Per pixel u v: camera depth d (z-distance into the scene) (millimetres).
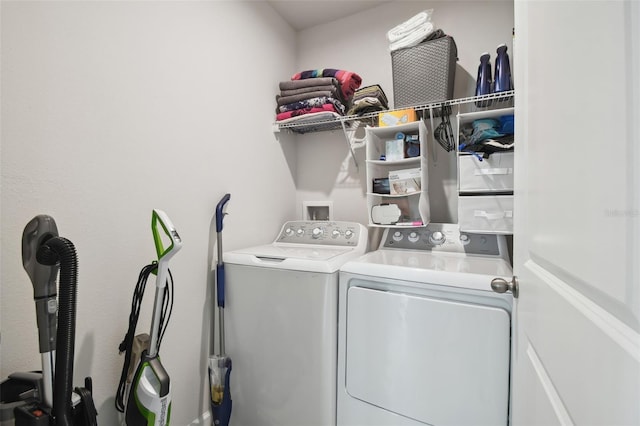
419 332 1166
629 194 309
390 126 1763
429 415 1140
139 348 1158
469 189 1546
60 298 745
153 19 1318
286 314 1406
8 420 740
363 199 2178
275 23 2160
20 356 922
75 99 1051
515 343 906
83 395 804
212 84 1625
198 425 1527
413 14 2016
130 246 1228
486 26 1813
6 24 889
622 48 320
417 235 1777
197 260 1537
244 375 1522
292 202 2340
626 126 314
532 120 674
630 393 306
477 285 1089
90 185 1095
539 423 626
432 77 1674
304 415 1358
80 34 1063
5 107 890
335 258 1428
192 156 1507
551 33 539
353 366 1294
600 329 367
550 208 548
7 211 896
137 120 1253
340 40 2266
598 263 370
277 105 2146
